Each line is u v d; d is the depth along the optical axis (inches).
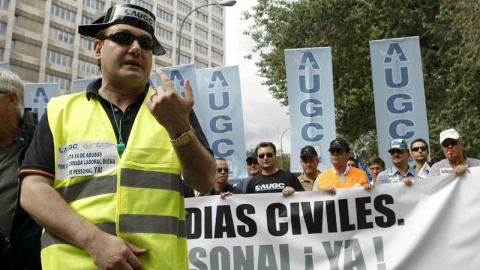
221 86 294.2
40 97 321.4
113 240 54.3
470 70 474.0
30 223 81.7
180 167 61.3
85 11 2079.2
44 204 56.6
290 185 205.5
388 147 266.1
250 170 250.1
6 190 84.7
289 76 281.1
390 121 267.6
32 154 61.6
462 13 486.9
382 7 553.0
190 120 67.2
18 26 1831.9
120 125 64.3
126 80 66.4
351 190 166.1
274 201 170.6
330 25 612.7
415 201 159.9
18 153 88.7
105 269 53.4
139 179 59.7
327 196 167.5
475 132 475.8
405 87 268.8
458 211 154.8
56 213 55.9
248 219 170.9
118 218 57.2
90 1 2107.5
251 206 171.5
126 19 67.6
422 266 153.8
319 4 594.6
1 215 82.6
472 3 478.3
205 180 62.4
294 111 278.1
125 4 68.6
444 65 550.3
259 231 169.0
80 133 62.5
